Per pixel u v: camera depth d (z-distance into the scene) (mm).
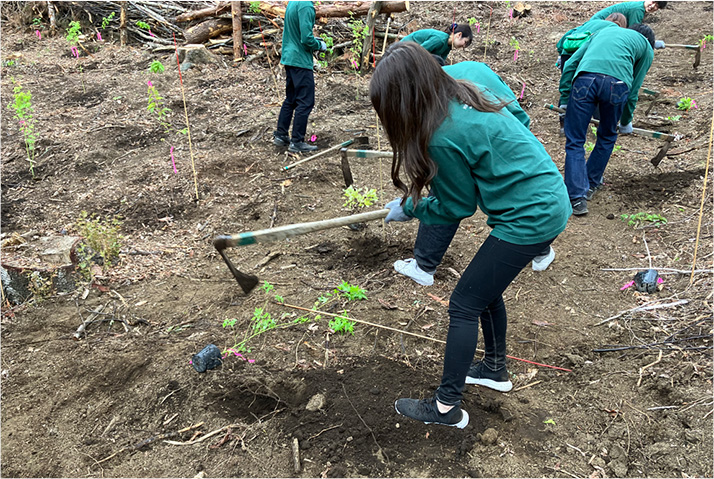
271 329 3320
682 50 8844
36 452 2588
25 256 3795
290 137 6082
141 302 3615
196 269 4000
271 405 2838
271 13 8758
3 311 3506
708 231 4086
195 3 9914
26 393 2904
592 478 2344
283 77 7980
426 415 2578
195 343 3213
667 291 3523
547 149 5867
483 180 2146
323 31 8727
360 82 7867
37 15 10633
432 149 2033
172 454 2543
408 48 1955
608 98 4324
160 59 8789
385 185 5211
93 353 3148
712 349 2938
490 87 2916
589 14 11055
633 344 3123
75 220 4598
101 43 9828
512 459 2455
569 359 3068
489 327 2695
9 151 5828
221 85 7680
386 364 3014
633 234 4289
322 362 3061
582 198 4555
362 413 2670
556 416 2693
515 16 10812
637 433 2547
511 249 2129
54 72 8391
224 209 4785
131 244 4281
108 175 5359
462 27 5488
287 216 4711
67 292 3684
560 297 3615
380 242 4293
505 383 2842
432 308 3531
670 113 6570
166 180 5211
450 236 3146
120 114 6742
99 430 2697
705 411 2566
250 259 4117
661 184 4969
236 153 5773
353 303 3582
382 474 2395
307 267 4023
